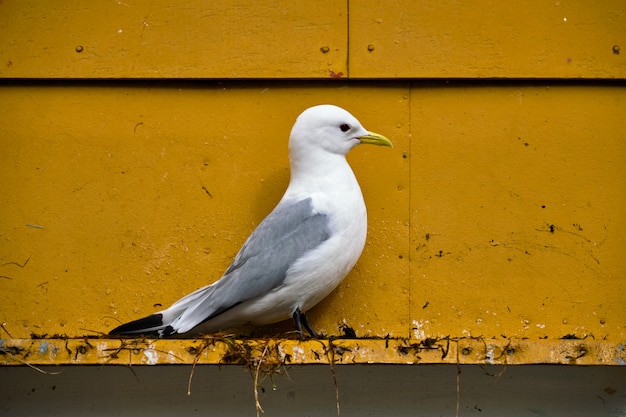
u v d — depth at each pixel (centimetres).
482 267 492
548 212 495
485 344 442
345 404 476
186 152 502
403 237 494
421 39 502
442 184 498
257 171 501
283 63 501
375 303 489
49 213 497
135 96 504
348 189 469
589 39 502
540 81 503
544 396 478
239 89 504
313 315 488
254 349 432
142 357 434
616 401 478
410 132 501
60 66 502
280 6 505
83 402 476
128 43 504
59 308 490
